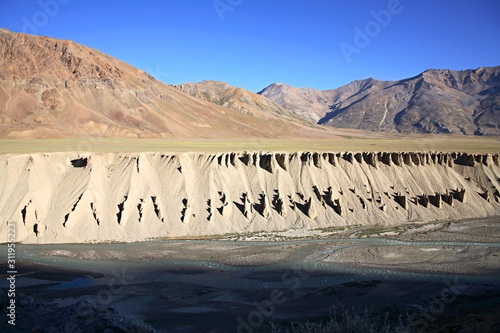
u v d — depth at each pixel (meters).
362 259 43.66
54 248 45.25
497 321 26.39
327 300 32.88
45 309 28.62
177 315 29.81
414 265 41.78
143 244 47.88
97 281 36.22
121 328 26.05
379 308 31.22
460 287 35.59
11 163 51.88
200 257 43.69
